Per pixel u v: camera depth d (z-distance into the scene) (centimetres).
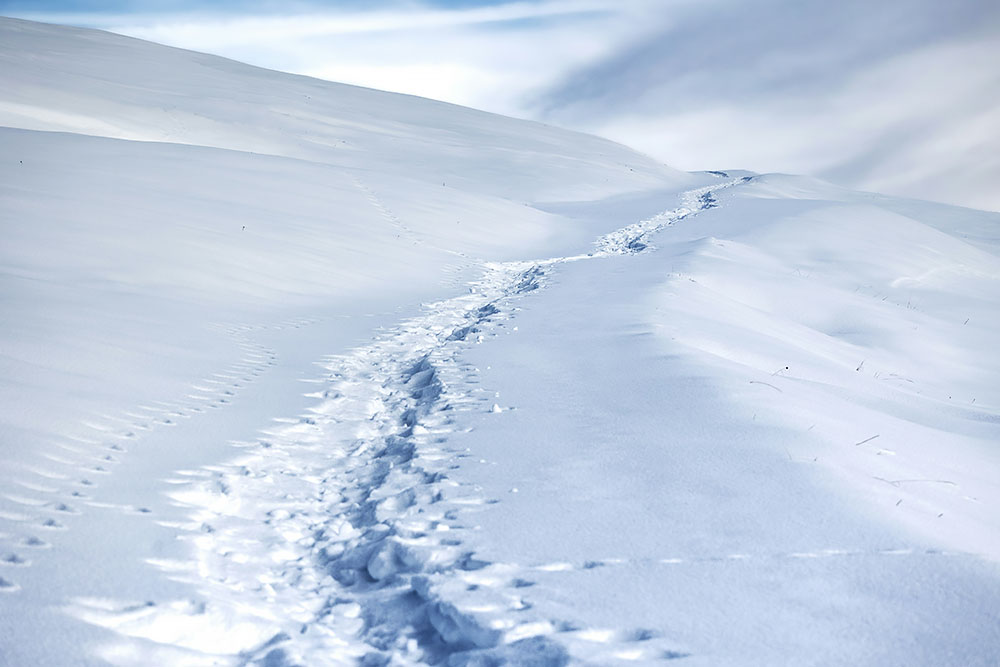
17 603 383
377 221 2438
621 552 473
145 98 4609
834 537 481
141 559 461
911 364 1591
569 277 1856
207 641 394
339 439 767
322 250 1916
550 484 589
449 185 4219
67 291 1162
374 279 1808
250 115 4944
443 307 1574
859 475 593
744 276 1997
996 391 1497
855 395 1009
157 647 371
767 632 377
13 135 2373
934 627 376
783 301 1889
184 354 984
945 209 6141
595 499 556
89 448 630
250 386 905
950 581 421
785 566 445
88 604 396
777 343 1276
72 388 756
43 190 1775
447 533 514
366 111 6212
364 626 434
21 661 337
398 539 504
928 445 753
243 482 624
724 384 823
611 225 3272
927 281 2473
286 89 6359
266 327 1248
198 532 518
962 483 634
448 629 407
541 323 1270
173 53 7200
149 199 1939
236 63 7556
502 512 543
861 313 1881
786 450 631
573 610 405
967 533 505
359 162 4403
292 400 870
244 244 1758
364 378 1010
